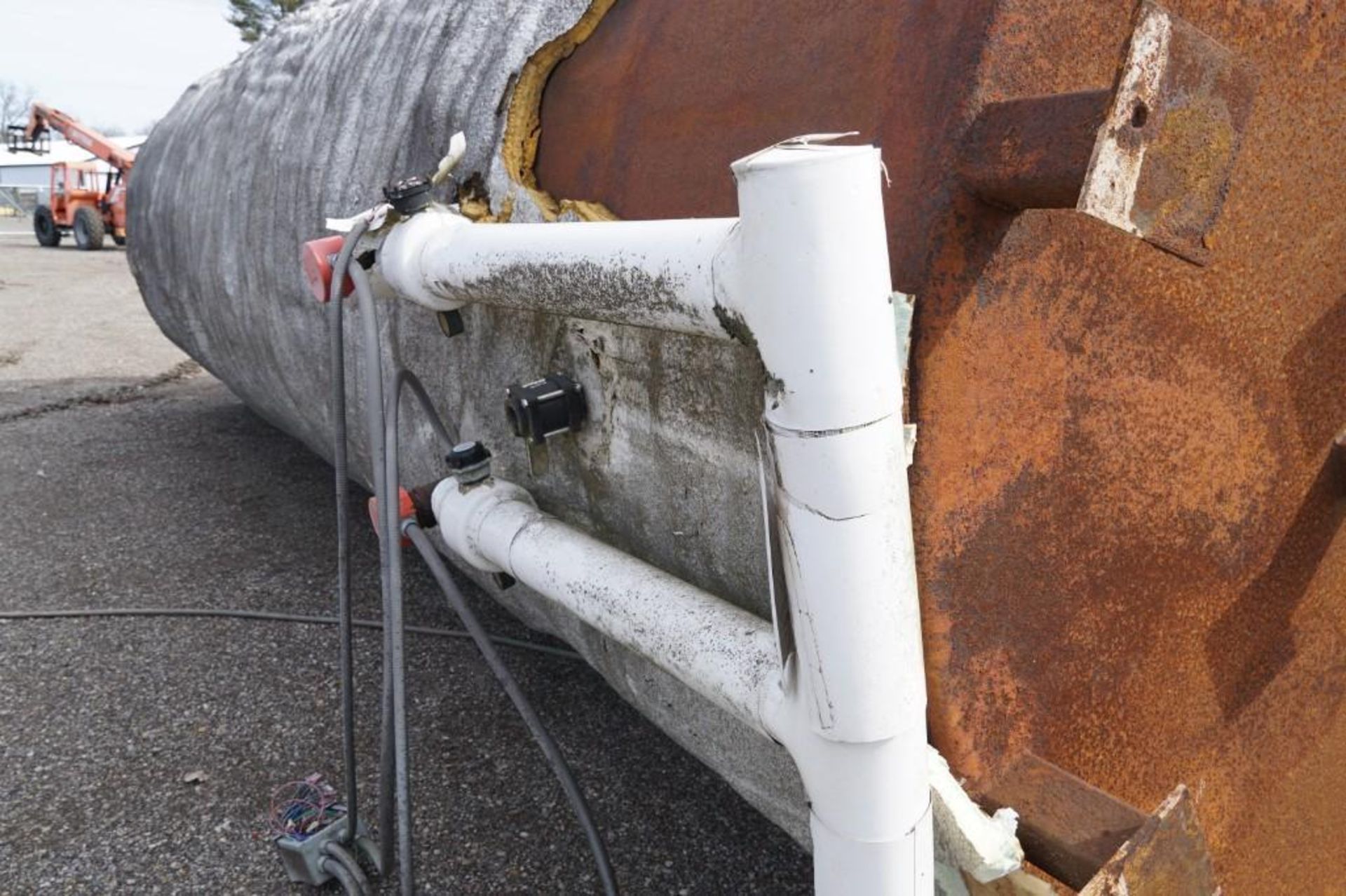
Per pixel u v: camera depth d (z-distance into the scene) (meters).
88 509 3.71
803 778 0.83
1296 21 0.98
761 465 0.78
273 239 2.32
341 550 1.54
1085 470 0.96
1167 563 1.06
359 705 2.34
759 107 1.07
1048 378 0.91
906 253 0.83
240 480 4.02
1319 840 1.34
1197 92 0.72
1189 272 0.99
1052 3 0.82
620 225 0.92
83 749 2.20
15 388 5.63
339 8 2.51
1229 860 1.23
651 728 2.18
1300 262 1.08
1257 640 1.18
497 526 1.30
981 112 0.80
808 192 0.65
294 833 1.76
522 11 1.51
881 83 0.91
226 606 2.88
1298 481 1.17
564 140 1.39
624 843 1.82
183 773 2.10
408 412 1.84
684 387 1.10
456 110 1.56
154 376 6.02
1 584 3.07
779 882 1.72
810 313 0.67
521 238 1.06
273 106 2.49
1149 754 1.09
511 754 2.10
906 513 0.73
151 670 2.53
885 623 0.73
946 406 0.85
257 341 2.73
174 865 1.83
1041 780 0.92
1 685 2.48
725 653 0.92
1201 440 1.05
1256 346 1.07
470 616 1.41
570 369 1.31
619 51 1.34
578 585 1.14
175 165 3.34
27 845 1.90
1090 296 0.92
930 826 0.82
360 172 1.86
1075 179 0.71
